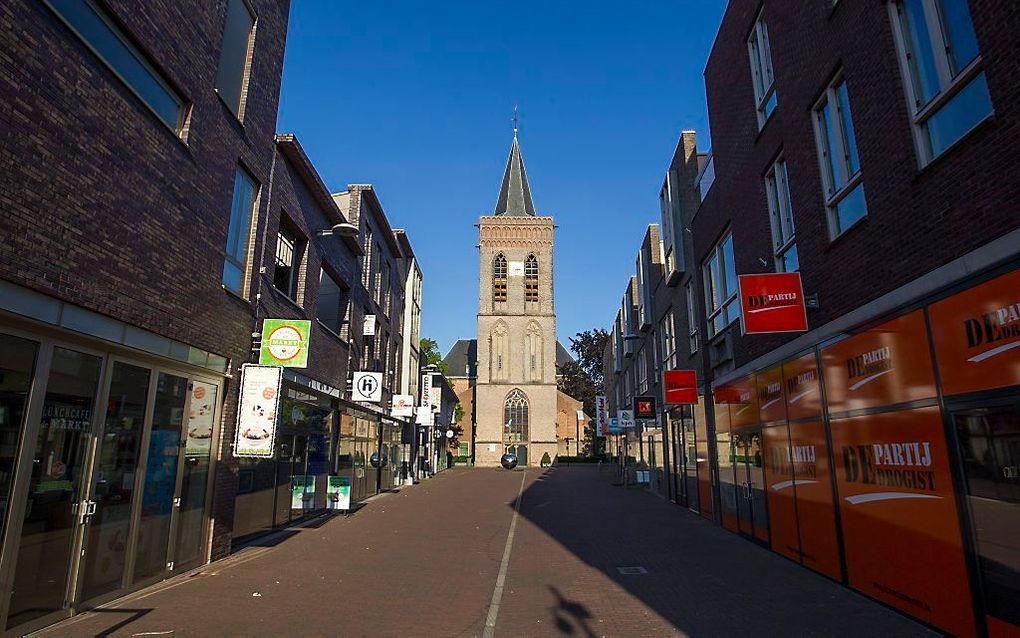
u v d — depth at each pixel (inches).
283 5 464.4
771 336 398.3
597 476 1400.1
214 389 360.8
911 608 238.1
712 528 520.4
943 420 217.6
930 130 235.0
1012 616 184.2
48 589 226.7
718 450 537.3
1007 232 186.4
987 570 195.8
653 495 869.2
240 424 362.0
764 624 236.2
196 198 332.2
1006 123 186.7
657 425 881.5
